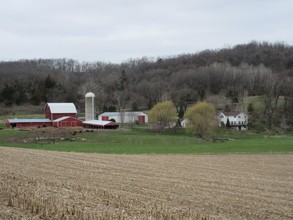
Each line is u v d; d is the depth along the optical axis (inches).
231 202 921.5
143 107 6127.0
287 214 828.6
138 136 3405.5
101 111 5915.4
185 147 2709.2
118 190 992.2
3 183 970.1
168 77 7608.3
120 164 1631.4
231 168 1647.4
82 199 828.6
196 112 3592.5
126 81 7180.1
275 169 1646.2
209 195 999.6
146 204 822.5
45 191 890.1
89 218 669.9
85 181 1117.7
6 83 6860.2
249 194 1042.1
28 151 2010.3
